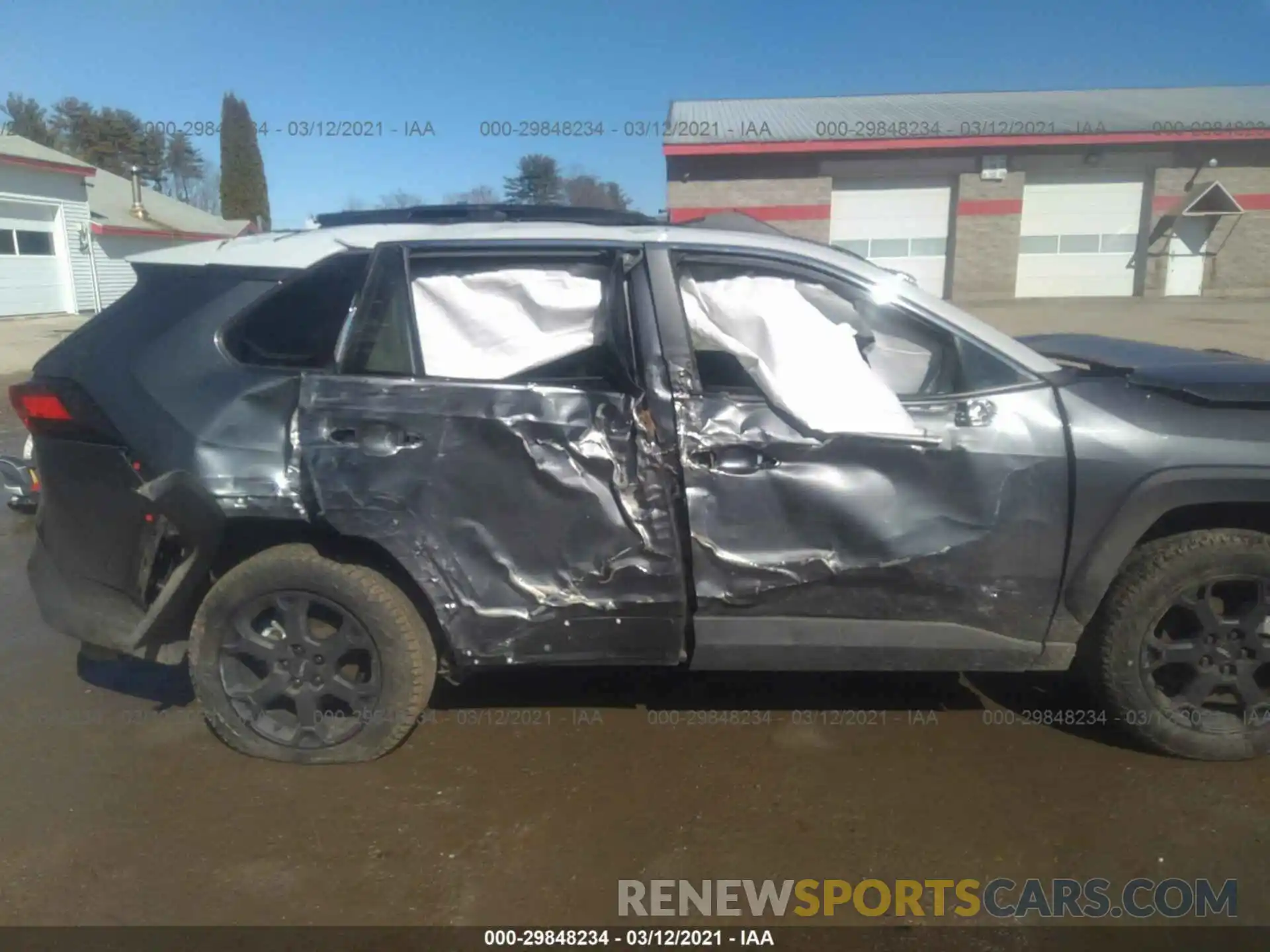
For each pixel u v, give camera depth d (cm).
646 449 315
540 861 290
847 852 292
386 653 326
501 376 323
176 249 353
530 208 385
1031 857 288
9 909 271
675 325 318
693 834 301
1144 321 1864
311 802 320
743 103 3030
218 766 342
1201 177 2384
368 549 330
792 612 321
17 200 2330
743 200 2425
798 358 315
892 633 322
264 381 322
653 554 318
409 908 271
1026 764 336
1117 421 313
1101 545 314
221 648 335
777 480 313
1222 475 307
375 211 392
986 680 400
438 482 316
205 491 313
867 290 326
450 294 327
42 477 340
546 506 317
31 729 369
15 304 2345
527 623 322
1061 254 2469
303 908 271
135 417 322
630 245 327
